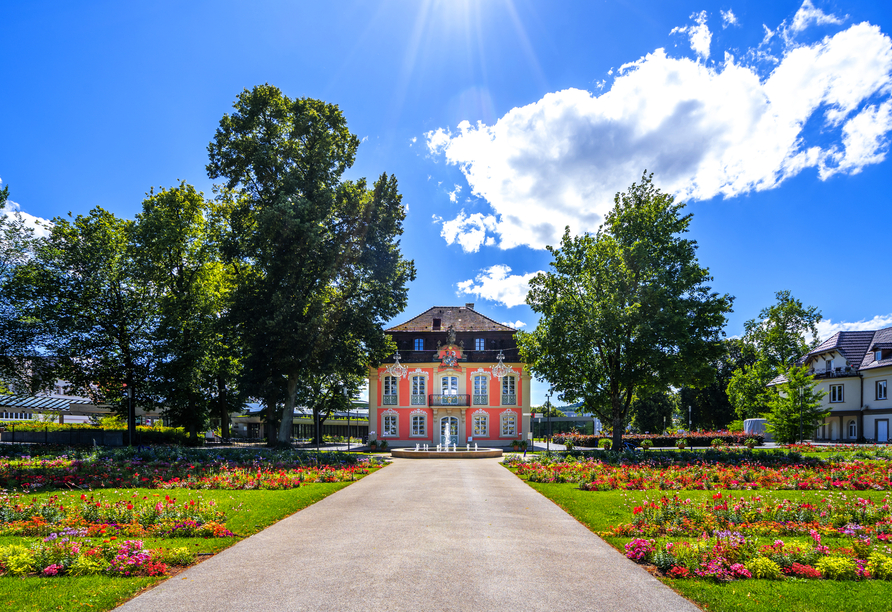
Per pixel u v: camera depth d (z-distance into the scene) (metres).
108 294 35.12
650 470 19.69
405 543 8.94
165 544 8.64
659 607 6.04
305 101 33.22
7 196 33.00
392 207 34.53
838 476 17.95
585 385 31.44
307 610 5.87
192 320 36.16
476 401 43.62
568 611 5.90
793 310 65.12
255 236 30.72
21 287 33.34
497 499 13.92
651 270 30.42
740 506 10.84
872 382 45.16
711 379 30.20
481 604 6.09
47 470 17.80
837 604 5.97
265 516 11.20
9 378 34.41
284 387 31.88
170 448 26.47
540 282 32.47
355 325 31.86
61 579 6.77
